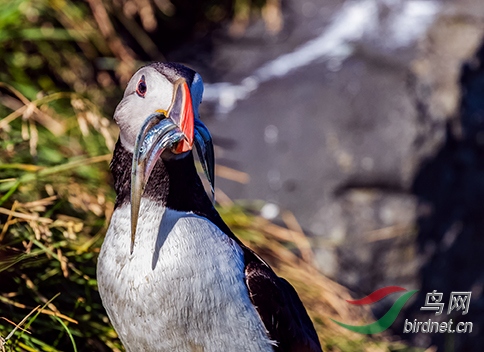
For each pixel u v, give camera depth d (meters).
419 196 7.77
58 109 7.14
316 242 7.50
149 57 8.31
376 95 7.86
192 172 4.25
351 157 7.66
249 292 4.18
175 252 4.00
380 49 8.21
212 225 4.18
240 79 8.25
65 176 6.20
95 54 7.73
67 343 5.36
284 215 7.57
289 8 8.79
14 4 6.75
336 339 6.63
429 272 7.87
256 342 4.16
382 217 7.66
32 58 7.46
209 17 8.85
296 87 8.02
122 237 4.10
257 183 7.66
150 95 4.07
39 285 5.42
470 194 8.19
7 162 6.13
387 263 7.66
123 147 4.25
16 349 5.00
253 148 7.77
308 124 7.79
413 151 7.69
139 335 4.09
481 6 8.48
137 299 4.00
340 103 7.82
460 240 8.14
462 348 8.18
